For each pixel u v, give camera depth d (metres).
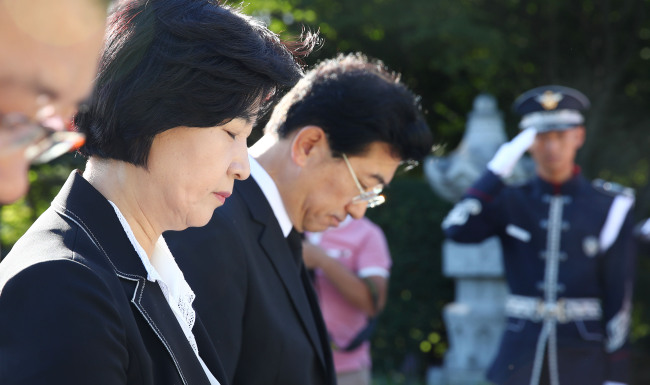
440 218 10.55
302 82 2.53
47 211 1.57
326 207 2.51
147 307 1.57
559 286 5.16
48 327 1.32
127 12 1.62
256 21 1.81
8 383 1.27
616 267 5.16
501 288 8.98
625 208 5.23
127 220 1.66
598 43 13.21
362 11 12.27
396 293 10.52
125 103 1.58
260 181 2.40
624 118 13.31
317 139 2.48
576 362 5.07
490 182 5.21
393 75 2.68
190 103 1.59
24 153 0.81
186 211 1.67
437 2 12.22
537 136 5.37
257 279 2.26
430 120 14.42
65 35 0.81
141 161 1.62
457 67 12.41
